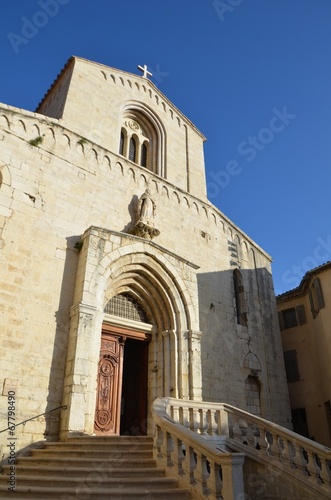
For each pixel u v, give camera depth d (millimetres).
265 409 17125
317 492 8750
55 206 12984
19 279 11258
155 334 14398
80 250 12883
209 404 10781
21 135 12984
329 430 19266
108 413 12281
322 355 19844
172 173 18703
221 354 16328
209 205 19266
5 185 11969
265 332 19266
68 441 9789
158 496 6859
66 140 14289
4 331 10477
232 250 19500
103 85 17453
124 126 18312
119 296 14242
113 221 14586
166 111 20250
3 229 11453
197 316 14742
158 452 8391
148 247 14133
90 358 11164
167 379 13477
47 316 11398
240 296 19000
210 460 6945
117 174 15578
